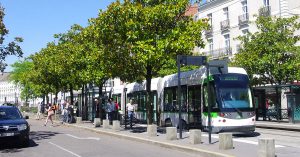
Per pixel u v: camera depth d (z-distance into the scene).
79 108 39.12
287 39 28.59
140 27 18.59
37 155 13.23
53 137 20.05
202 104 19.17
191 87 20.81
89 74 28.70
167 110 23.73
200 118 19.80
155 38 18.84
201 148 13.30
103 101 33.44
